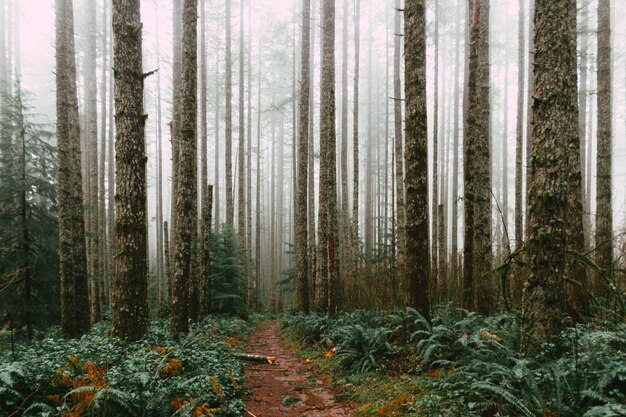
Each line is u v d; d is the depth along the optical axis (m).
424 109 7.73
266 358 9.38
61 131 10.99
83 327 11.01
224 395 6.03
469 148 9.68
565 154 5.19
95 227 18.89
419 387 5.54
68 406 4.80
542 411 4.04
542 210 5.25
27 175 11.80
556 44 5.20
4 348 8.29
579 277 7.02
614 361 4.38
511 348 5.57
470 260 9.50
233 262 18.45
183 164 9.84
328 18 13.49
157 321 13.35
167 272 17.83
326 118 13.27
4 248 11.27
